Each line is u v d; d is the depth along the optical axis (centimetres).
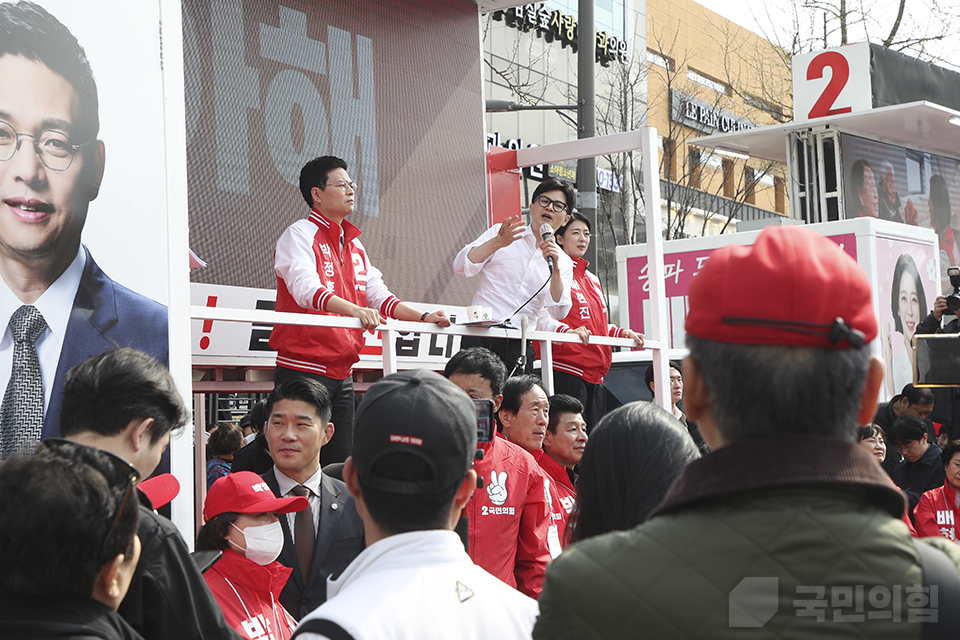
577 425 421
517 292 523
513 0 643
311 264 418
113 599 160
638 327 966
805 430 120
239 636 202
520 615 158
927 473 654
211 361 493
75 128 265
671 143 1992
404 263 582
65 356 258
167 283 287
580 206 945
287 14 533
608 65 1852
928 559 115
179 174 296
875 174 1140
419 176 597
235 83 505
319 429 331
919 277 933
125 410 193
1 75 249
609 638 115
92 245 267
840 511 116
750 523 115
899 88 1141
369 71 575
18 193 252
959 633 111
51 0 261
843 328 119
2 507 149
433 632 146
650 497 204
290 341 419
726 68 2170
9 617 147
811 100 1127
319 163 431
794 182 1131
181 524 281
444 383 168
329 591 164
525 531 368
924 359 654
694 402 132
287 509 275
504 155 652
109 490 155
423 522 159
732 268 125
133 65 282
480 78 646
